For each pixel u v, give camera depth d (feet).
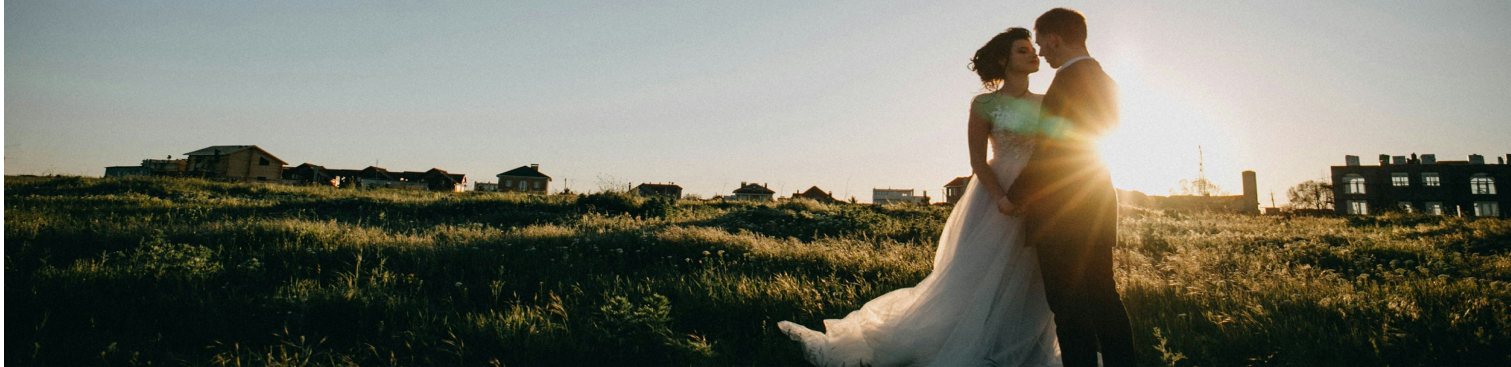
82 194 45.60
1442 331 10.28
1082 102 7.84
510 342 9.72
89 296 11.61
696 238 22.70
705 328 11.18
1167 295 13.58
